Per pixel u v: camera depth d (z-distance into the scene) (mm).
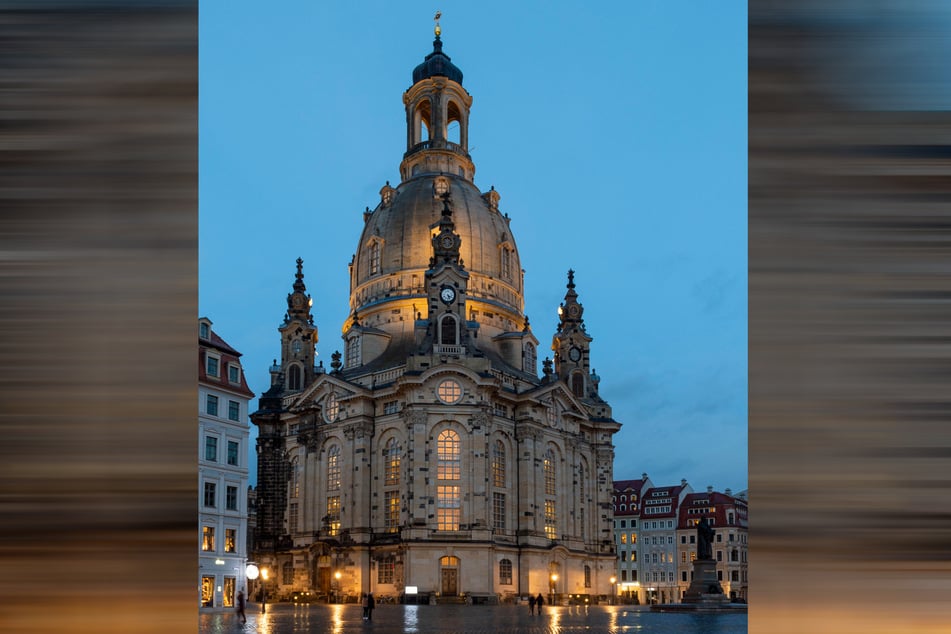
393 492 110188
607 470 136750
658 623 60000
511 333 131250
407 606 98125
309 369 137250
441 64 151875
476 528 105812
